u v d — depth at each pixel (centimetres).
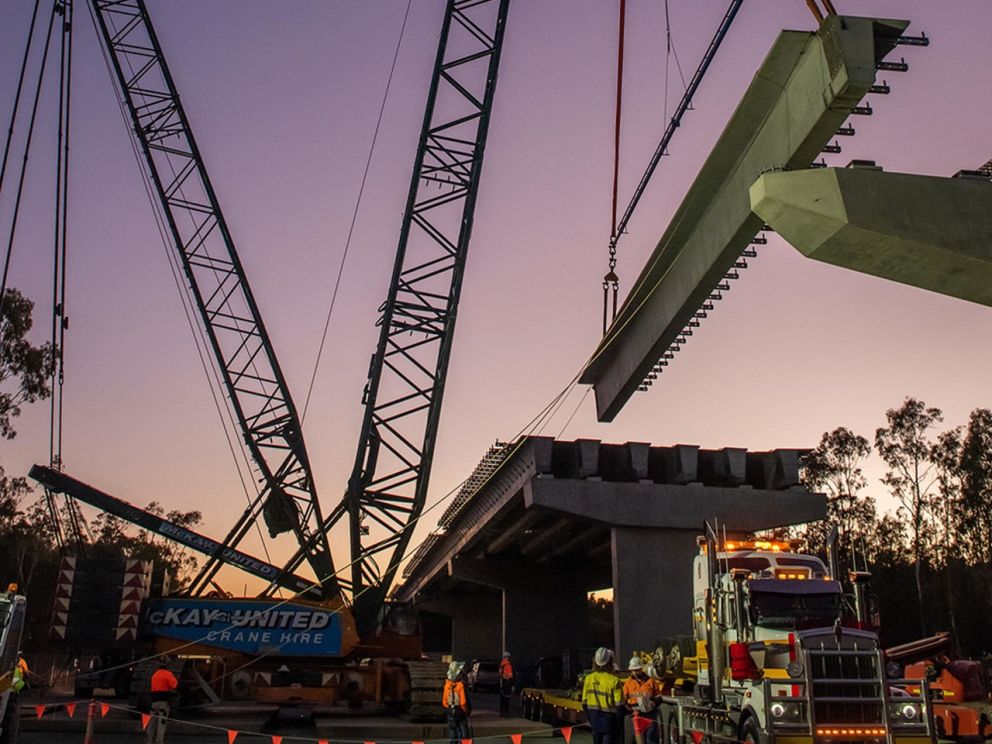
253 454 3641
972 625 6369
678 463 4056
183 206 3872
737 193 2270
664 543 3950
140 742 2122
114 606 2491
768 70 1972
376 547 3338
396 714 2734
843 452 7144
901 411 6712
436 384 3469
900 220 1636
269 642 2639
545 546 5619
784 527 4062
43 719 2319
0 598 1402
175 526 3306
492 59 3541
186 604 2622
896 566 6800
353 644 2689
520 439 4031
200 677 2530
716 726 1556
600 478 3972
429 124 3531
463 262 3509
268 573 3316
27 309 5622
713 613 1625
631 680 1667
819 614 1523
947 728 1889
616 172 2489
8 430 5534
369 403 3434
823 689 1335
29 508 6569
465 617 8719
